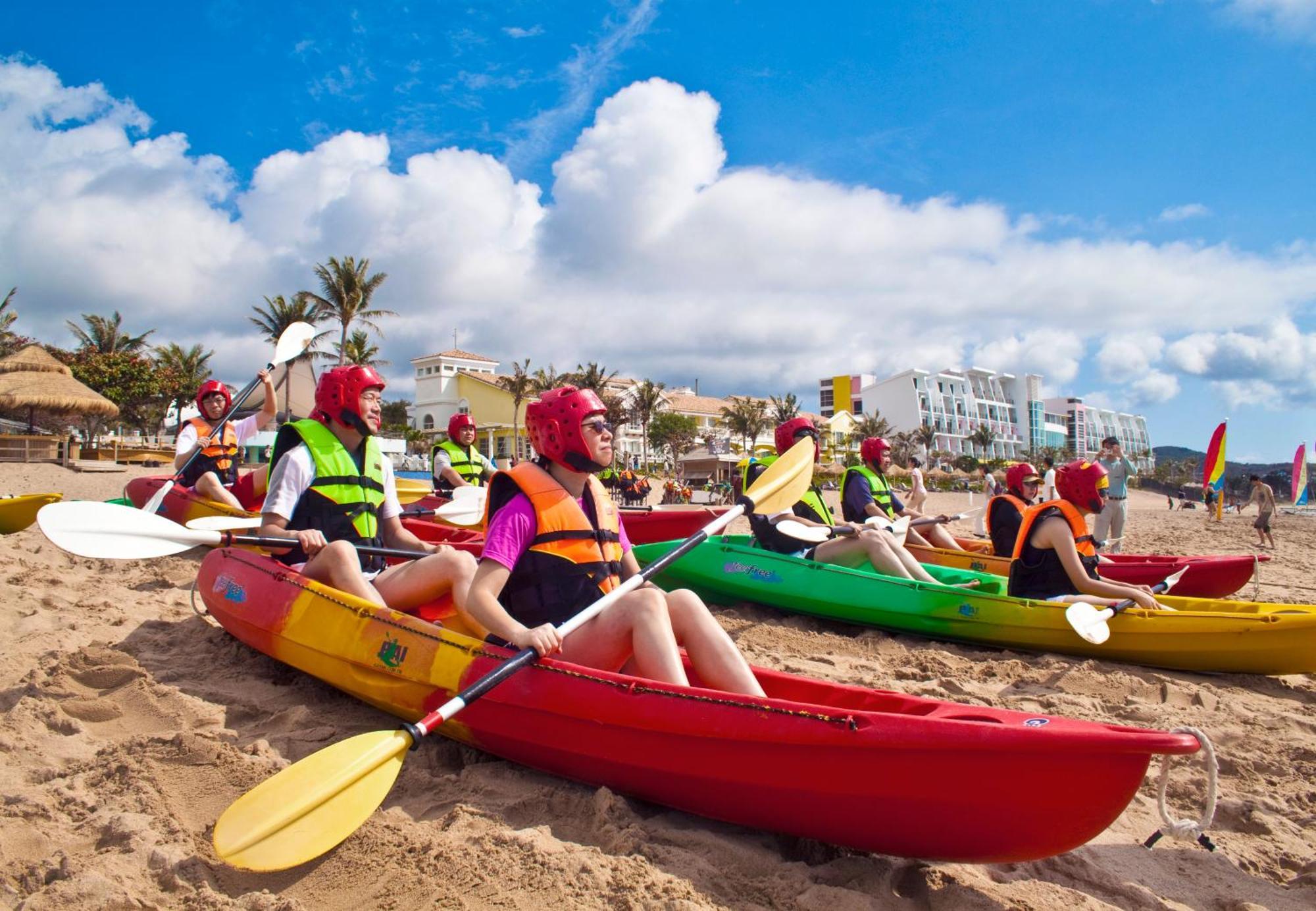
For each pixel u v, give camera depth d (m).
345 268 38.47
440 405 54.41
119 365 38.72
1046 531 5.66
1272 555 14.28
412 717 3.38
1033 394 111.00
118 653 4.18
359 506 4.24
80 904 2.23
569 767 2.99
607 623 3.02
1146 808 3.37
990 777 2.27
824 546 6.68
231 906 2.29
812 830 2.60
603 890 2.36
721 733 2.58
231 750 3.18
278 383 9.62
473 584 3.03
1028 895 2.52
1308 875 2.78
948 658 5.54
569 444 3.16
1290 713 4.71
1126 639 5.36
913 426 90.81
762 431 60.16
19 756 3.15
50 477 20.42
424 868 2.47
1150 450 138.00
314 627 3.73
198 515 7.19
